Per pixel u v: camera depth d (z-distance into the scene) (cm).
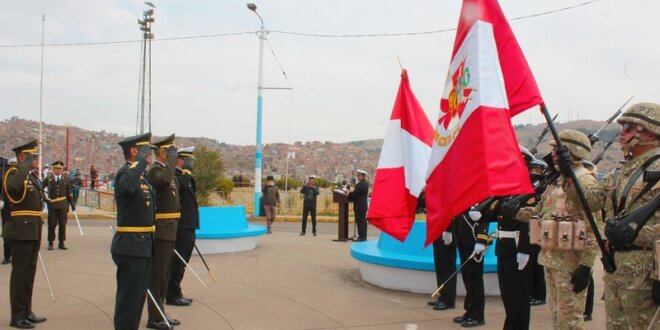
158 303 632
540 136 682
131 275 548
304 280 910
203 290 826
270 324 650
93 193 2553
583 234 435
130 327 546
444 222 439
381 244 923
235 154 6562
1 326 628
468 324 648
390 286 847
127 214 551
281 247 1313
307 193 1647
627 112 380
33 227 641
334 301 769
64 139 6462
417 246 859
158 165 646
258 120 2322
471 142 422
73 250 1210
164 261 639
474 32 440
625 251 370
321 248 1304
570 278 449
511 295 585
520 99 453
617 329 382
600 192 429
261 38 2270
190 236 752
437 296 800
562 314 453
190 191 755
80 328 627
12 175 640
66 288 828
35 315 657
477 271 654
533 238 475
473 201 412
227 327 636
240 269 999
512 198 550
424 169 673
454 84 459
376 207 679
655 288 349
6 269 980
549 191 480
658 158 368
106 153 6391
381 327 643
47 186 1220
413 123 683
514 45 460
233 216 1230
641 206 354
